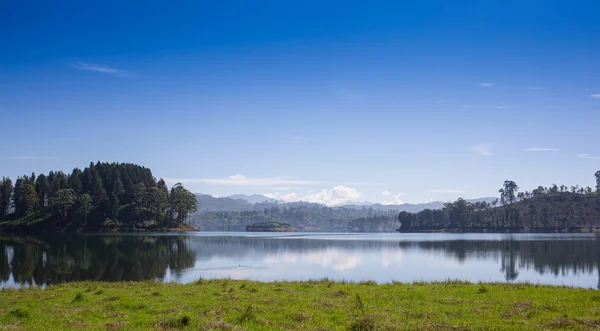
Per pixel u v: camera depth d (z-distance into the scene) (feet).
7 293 104.99
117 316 71.82
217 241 431.43
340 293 94.73
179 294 95.96
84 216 634.84
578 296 89.15
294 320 66.95
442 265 226.99
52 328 62.69
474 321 65.36
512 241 468.75
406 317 68.28
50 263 218.18
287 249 336.70
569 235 641.40
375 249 345.92
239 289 105.40
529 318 67.92
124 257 251.60
